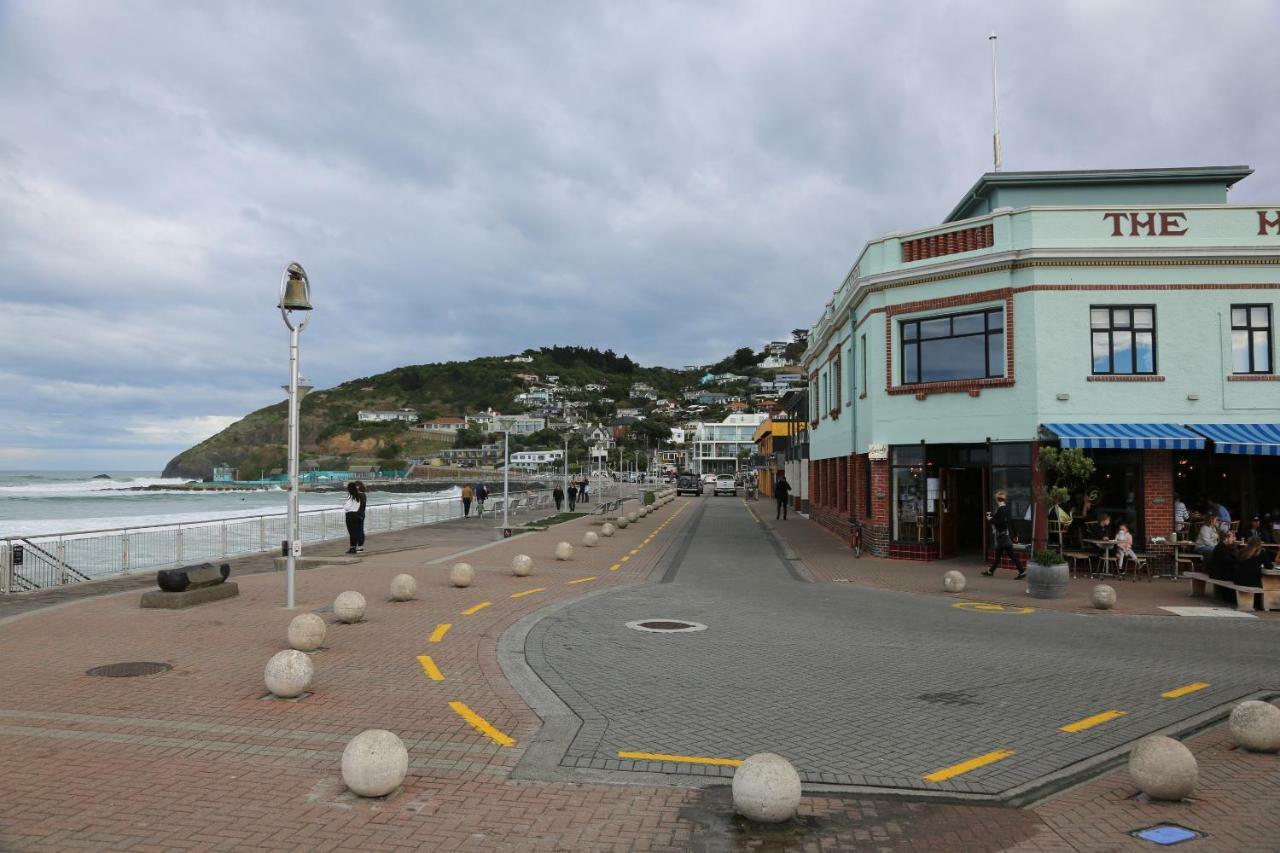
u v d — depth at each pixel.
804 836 4.86
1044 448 16.83
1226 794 5.52
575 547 23.59
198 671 8.52
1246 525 18.97
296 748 6.22
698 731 6.84
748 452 126.25
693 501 61.66
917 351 21.20
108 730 6.59
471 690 7.96
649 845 4.70
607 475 132.00
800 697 7.95
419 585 15.28
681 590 15.59
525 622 11.73
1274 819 5.08
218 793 5.32
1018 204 23.70
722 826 4.97
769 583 16.91
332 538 26.42
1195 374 18.72
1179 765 5.32
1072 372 18.81
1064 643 10.78
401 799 5.29
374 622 11.48
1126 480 18.73
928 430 20.64
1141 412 18.70
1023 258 18.98
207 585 13.15
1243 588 13.73
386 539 26.75
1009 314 19.31
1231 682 8.65
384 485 161.12
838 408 27.95
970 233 20.20
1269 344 18.80
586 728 6.85
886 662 9.52
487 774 5.76
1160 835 4.87
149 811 5.02
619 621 12.06
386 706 7.36
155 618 11.55
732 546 25.09
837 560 21.19
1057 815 5.21
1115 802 5.42
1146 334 18.92
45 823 4.82
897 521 21.45
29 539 15.30
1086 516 18.88
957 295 20.17
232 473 190.75
